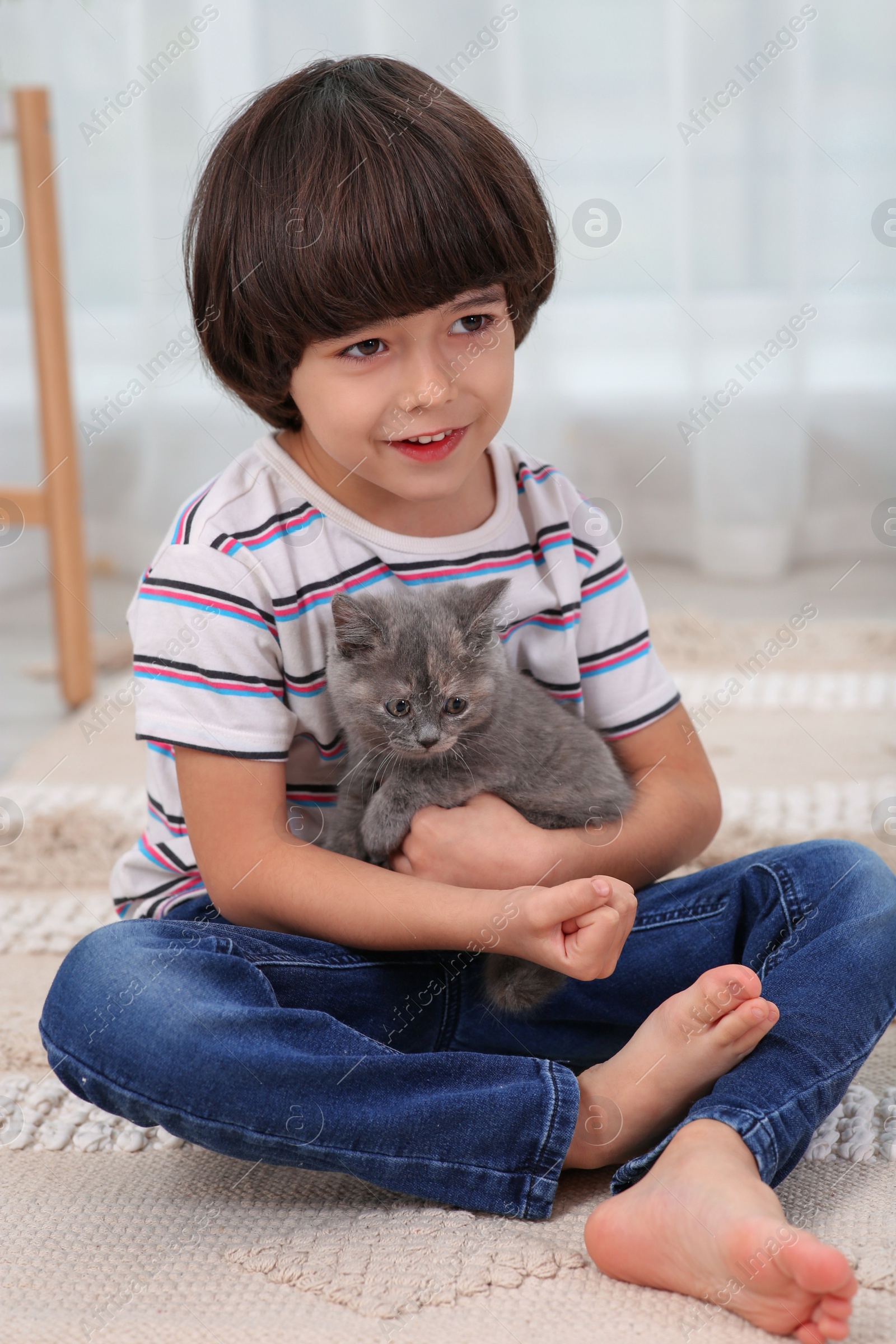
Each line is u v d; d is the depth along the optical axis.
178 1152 1.27
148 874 1.42
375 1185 1.17
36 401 3.05
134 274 3.56
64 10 3.40
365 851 1.35
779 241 3.51
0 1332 0.97
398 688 1.32
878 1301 0.98
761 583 3.64
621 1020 1.33
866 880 1.26
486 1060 1.12
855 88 3.44
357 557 1.38
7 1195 1.18
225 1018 1.07
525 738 1.35
